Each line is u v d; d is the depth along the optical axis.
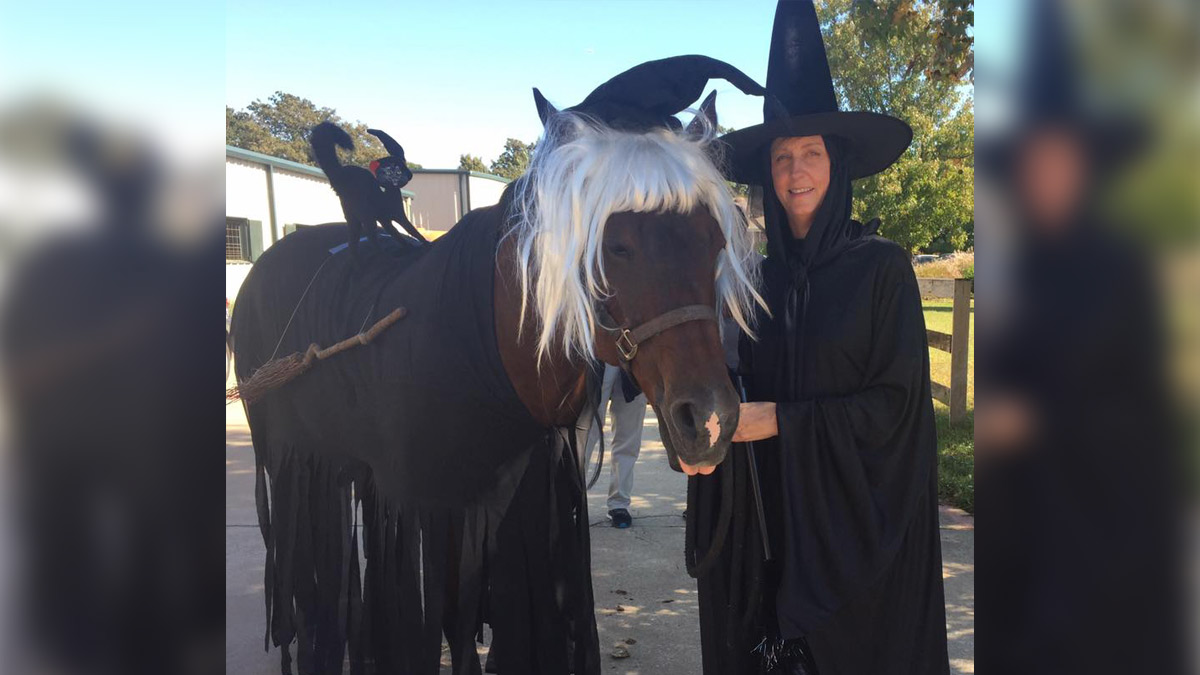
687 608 2.95
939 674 1.61
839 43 14.15
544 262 1.36
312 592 2.19
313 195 15.00
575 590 1.86
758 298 1.43
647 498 4.35
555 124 1.47
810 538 1.54
